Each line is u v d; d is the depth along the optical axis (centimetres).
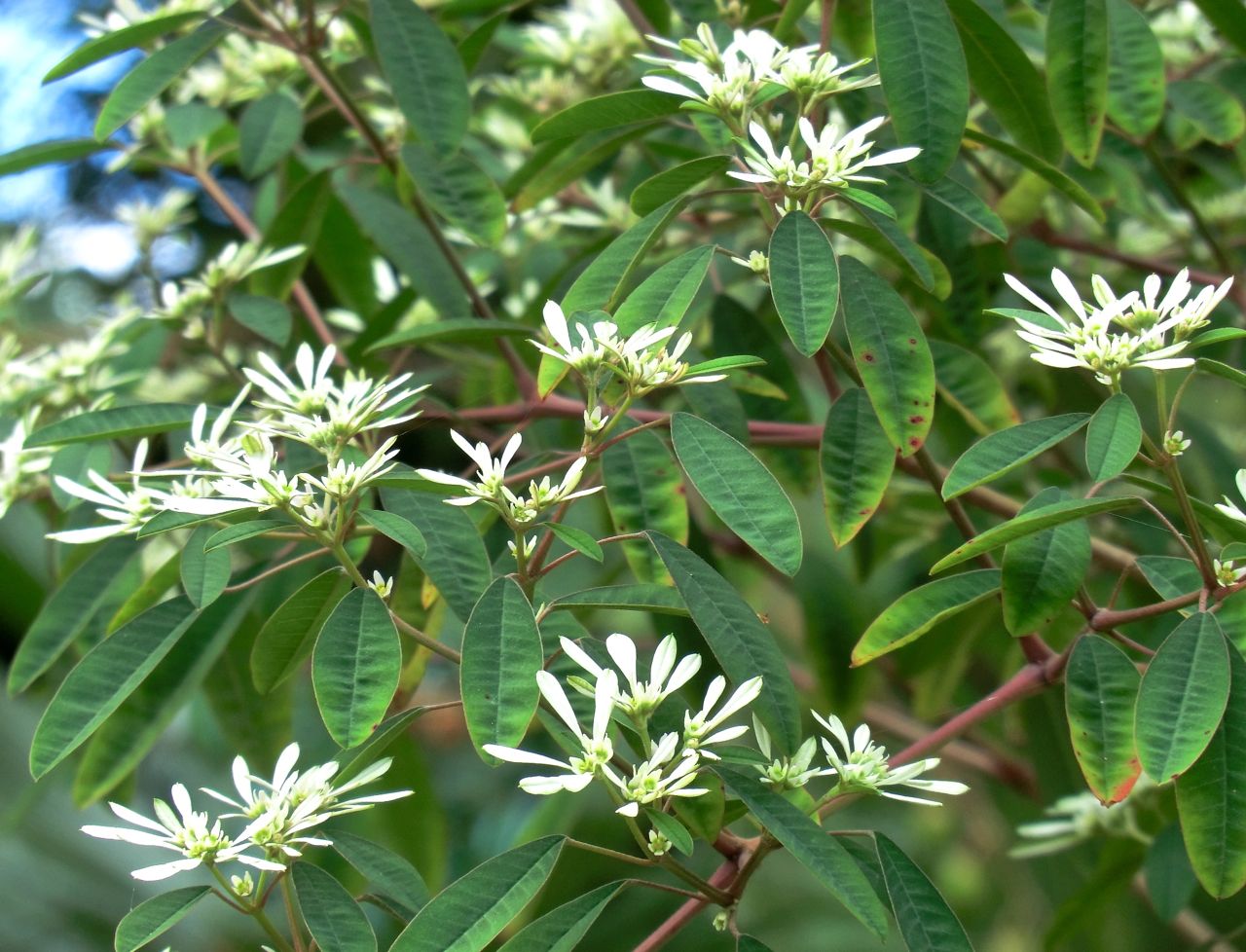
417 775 70
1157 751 42
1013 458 45
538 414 65
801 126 48
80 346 70
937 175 50
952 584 51
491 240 63
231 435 64
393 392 65
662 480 57
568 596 47
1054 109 55
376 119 80
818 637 73
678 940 98
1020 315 46
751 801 43
